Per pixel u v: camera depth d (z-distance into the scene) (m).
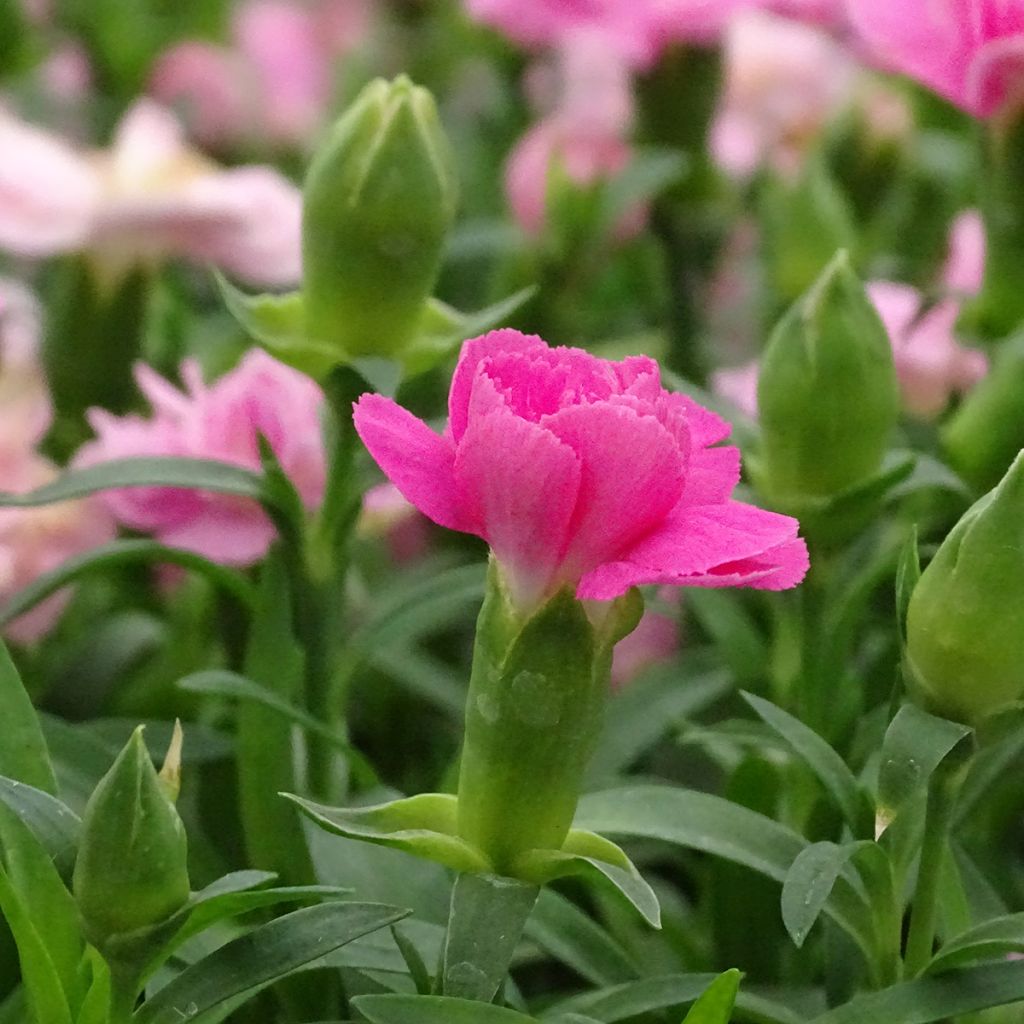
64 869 0.39
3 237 0.52
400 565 0.57
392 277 0.44
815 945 0.44
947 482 0.45
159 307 0.60
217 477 0.44
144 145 0.57
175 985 0.39
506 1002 0.41
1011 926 0.40
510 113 0.77
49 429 0.54
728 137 0.71
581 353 0.39
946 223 0.65
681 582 0.38
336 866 0.42
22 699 0.41
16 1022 0.41
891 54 0.47
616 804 0.41
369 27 0.86
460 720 0.49
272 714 0.43
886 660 0.46
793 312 0.44
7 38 0.74
